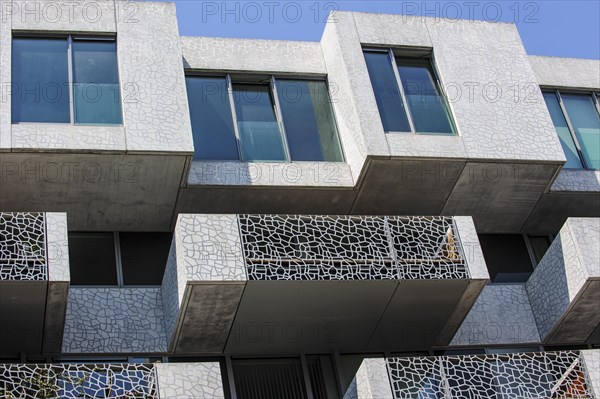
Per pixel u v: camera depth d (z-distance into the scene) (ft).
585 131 69.05
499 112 63.62
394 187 61.36
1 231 51.31
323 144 63.21
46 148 54.39
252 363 57.62
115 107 57.47
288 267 54.08
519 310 62.85
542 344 62.03
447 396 52.31
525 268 66.13
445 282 55.88
